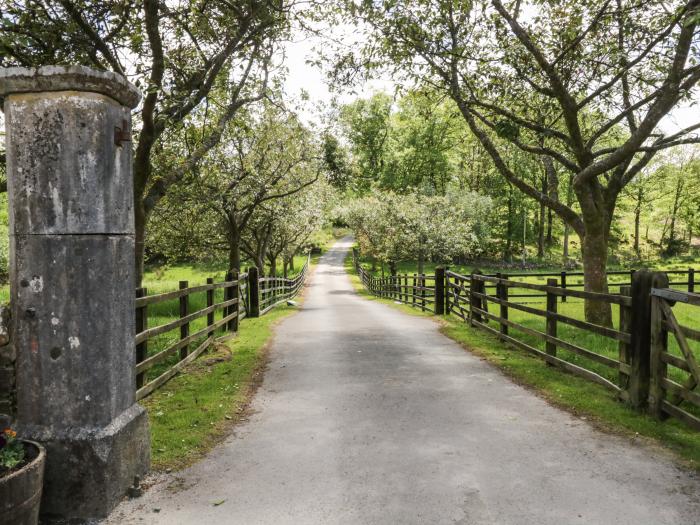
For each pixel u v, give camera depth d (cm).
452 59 1089
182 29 896
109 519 314
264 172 1881
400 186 5403
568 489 342
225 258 2750
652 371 478
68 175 320
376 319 1377
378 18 1052
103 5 775
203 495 343
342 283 4194
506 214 5231
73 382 321
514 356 773
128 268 362
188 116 1045
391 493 340
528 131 1152
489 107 1082
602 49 1017
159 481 365
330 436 448
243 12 902
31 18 738
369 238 4141
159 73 757
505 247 5450
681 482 351
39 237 321
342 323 1277
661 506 319
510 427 464
